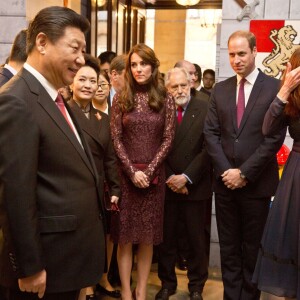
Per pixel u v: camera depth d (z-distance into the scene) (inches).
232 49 95.6
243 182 93.7
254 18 121.9
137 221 100.0
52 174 55.0
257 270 85.2
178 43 302.5
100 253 61.2
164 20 301.6
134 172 96.9
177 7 258.5
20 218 50.1
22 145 50.6
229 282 101.2
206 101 112.2
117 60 118.1
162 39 304.2
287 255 79.1
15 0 125.4
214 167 99.3
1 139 50.4
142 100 99.9
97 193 60.5
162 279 114.5
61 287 56.2
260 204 96.8
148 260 104.3
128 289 103.5
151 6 262.1
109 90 122.6
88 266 59.0
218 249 132.6
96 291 116.6
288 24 120.2
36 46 55.6
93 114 99.7
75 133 60.3
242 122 95.6
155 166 98.0
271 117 83.0
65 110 61.1
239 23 123.5
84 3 161.3
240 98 97.3
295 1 119.7
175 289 115.3
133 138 99.3
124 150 99.5
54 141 54.4
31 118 51.8
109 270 119.5
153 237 100.7
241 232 101.6
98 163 96.2
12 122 50.5
